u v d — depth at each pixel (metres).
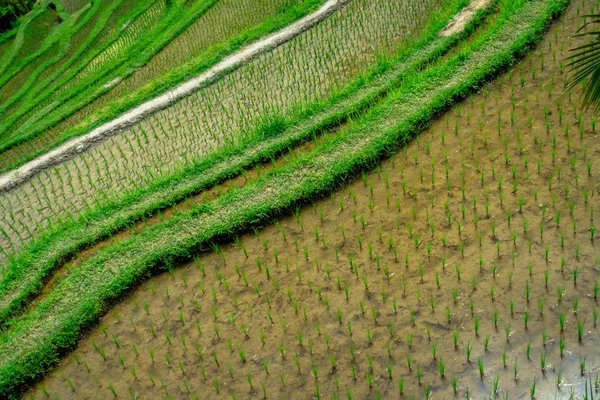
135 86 12.43
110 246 7.32
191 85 11.07
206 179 8.09
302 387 5.35
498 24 9.33
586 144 6.94
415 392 5.08
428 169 7.36
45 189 9.18
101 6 18.39
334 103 9.09
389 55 10.27
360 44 10.92
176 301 6.52
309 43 11.39
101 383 5.83
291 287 6.34
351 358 5.47
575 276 5.51
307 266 6.54
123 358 6.02
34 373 6.01
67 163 10.04
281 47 11.57
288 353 5.67
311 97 9.80
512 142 7.32
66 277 7.12
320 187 7.33
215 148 9.16
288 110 9.34
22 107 14.09
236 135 9.30
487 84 8.37
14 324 6.72
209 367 5.72
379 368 5.33
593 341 5.10
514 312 5.46
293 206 7.27
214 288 6.57
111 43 15.46
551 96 7.79
